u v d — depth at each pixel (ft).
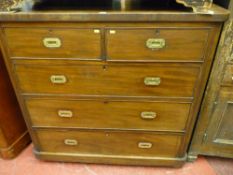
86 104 3.74
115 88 3.52
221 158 4.73
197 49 3.06
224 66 3.31
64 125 4.04
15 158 4.78
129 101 3.64
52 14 2.86
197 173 4.42
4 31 3.09
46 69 3.41
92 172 4.47
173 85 3.41
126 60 3.21
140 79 3.39
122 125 3.95
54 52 3.22
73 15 2.85
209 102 3.71
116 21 2.88
